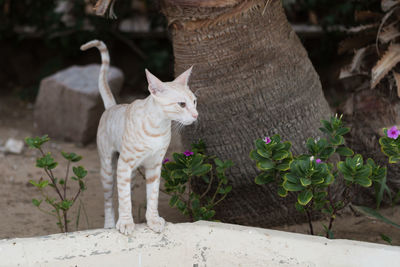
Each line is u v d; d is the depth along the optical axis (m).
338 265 2.60
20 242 2.68
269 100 3.38
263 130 3.41
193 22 3.21
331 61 7.37
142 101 2.87
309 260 2.63
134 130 2.78
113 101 3.48
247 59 3.29
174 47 3.44
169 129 2.85
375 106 3.95
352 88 4.39
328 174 2.89
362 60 4.12
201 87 3.37
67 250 2.70
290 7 7.08
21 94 7.61
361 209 3.28
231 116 3.39
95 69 6.15
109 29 7.33
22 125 6.53
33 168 4.99
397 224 3.36
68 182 4.64
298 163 2.87
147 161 2.93
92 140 5.93
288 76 3.41
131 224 2.86
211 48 3.26
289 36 3.46
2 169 4.91
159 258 2.83
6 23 7.54
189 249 2.82
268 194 3.53
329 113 3.74
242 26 3.21
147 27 7.49
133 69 7.85
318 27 7.12
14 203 4.18
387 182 3.85
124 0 7.51
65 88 5.77
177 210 4.01
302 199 2.88
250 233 2.76
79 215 3.84
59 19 7.24
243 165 3.46
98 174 4.88
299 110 3.47
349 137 4.05
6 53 7.97
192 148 3.46
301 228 3.63
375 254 2.56
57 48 7.82
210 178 3.57
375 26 4.06
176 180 3.32
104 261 2.74
